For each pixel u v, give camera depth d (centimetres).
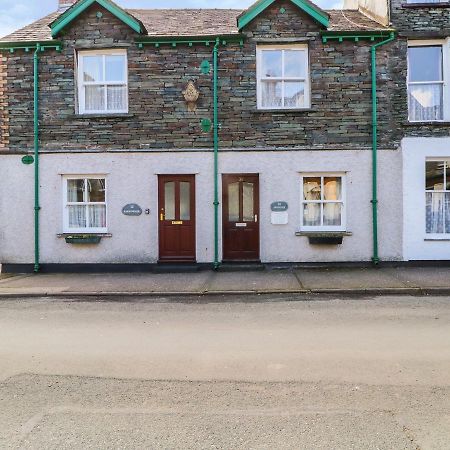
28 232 1091
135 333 579
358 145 1062
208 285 879
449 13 1073
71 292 830
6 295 823
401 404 366
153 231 1080
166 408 364
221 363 464
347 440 311
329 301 757
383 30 1053
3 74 1100
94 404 373
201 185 1077
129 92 1086
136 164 1083
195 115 1079
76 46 1092
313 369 445
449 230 1082
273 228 1074
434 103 1094
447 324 601
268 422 338
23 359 482
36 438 319
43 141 1090
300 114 1070
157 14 1319
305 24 1078
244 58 1078
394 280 887
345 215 1072
